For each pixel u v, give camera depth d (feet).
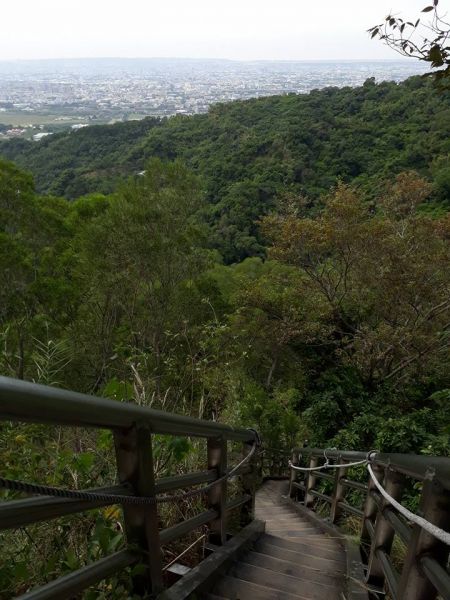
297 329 48.91
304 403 47.50
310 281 51.06
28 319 44.47
